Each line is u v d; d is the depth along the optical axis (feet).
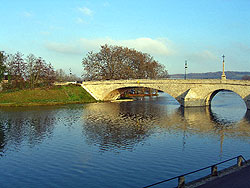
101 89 369.30
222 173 77.10
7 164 106.63
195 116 225.56
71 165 104.99
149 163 106.01
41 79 380.99
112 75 407.03
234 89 252.83
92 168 101.55
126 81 340.59
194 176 91.71
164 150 123.85
